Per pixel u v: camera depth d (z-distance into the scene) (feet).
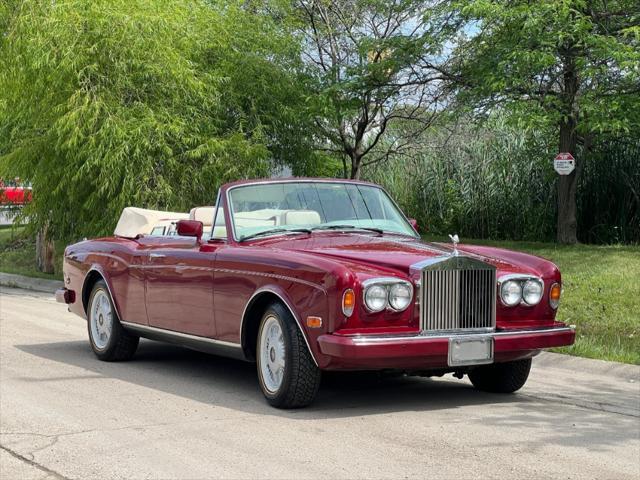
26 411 21.99
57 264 73.92
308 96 57.88
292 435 19.54
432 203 65.82
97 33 54.19
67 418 21.25
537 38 46.34
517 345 22.12
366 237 24.59
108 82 55.06
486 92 50.16
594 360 28.55
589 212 59.41
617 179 57.62
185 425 20.51
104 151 53.42
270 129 62.13
